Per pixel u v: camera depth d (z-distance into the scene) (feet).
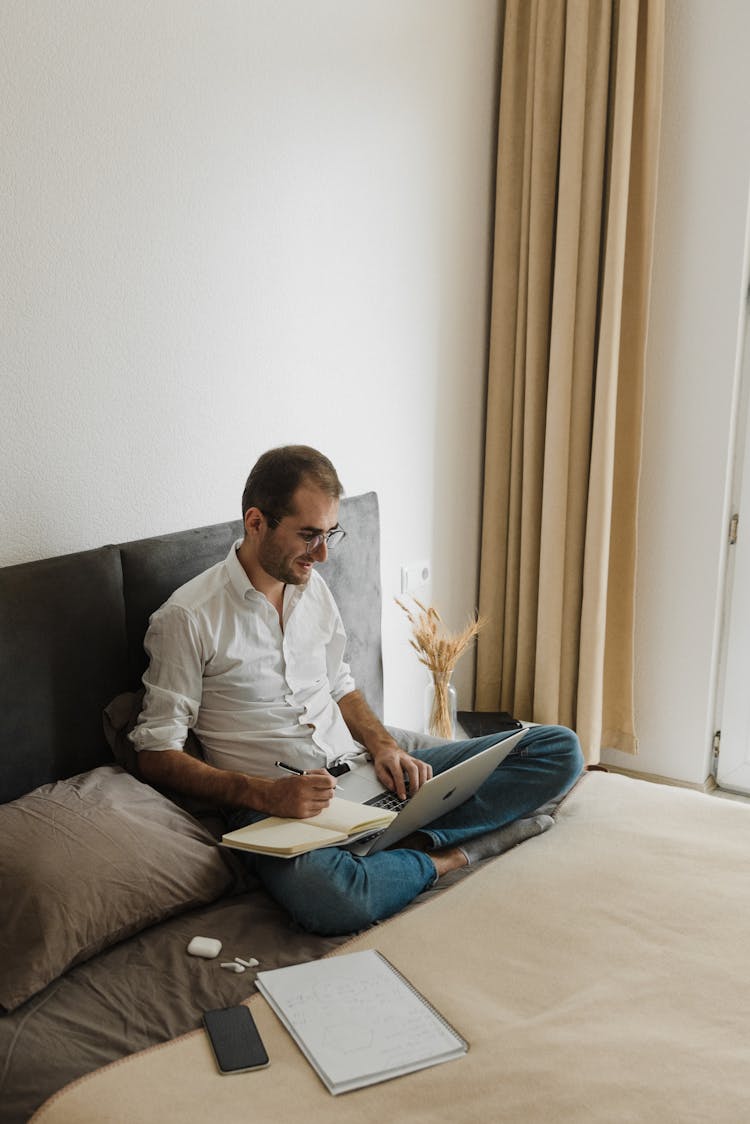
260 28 6.67
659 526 9.74
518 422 9.63
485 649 10.28
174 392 6.50
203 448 6.77
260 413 7.20
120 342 6.08
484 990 4.36
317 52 7.18
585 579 9.39
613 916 4.92
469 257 9.38
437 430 9.29
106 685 5.80
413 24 8.09
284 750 6.09
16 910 4.36
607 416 9.07
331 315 7.73
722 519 9.43
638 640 10.07
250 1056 3.89
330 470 5.85
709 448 9.36
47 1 5.34
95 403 5.99
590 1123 3.50
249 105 6.69
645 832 5.83
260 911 5.14
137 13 5.84
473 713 9.50
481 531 10.31
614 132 8.68
